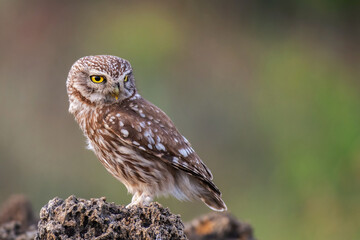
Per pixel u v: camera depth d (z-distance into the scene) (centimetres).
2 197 1612
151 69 1866
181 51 1923
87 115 817
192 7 2008
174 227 633
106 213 630
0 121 1702
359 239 1577
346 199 1638
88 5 1944
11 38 1834
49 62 1841
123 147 796
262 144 1762
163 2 2003
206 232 881
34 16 1870
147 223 637
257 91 1866
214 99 1833
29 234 852
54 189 1631
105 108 809
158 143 793
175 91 1841
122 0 1989
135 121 796
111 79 801
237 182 1716
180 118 1794
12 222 867
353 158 1697
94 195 1611
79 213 624
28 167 1647
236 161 1738
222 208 819
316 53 1984
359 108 1838
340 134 1758
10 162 1648
